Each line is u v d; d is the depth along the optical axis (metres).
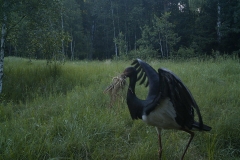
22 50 10.61
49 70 10.24
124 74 4.20
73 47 39.56
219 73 9.52
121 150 4.40
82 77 9.11
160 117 3.70
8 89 7.71
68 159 4.05
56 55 10.66
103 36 45.00
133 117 4.01
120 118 5.33
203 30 29.27
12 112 5.86
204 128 3.82
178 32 33.91
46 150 4.08
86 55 43.34
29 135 4.45
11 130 4.77
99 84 7.93
